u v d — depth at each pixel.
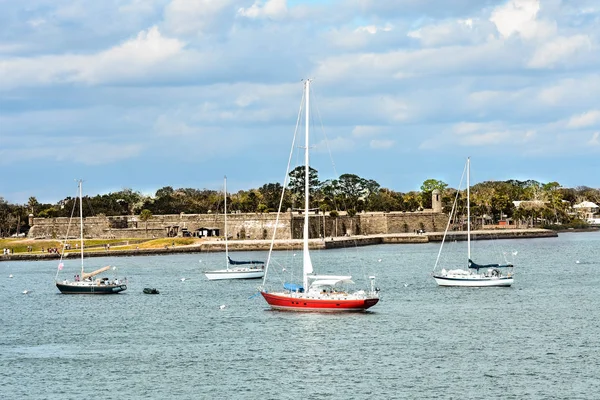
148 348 101.19
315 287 132.88
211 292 154.12
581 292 148.50
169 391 82.56
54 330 115.19
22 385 85.38
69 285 155.25
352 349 98.12
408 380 84.81
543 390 81.19
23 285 178.50
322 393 81.00
